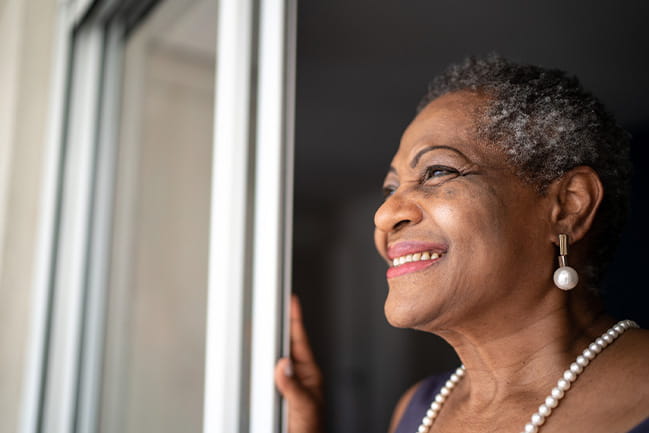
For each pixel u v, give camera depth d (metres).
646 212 0.58
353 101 0.85
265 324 0.97
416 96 0.75
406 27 0.78
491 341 0.64
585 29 0.64
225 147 1.10
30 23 2.22
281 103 1.00
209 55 1.39
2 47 2.39
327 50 0.92
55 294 1.98
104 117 1.96
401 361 0.78
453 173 0.64
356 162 0.83
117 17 1.96
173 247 1.47
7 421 2.07
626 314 0.59
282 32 1.02
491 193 0.61
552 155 0.61
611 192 0.60
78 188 1.99
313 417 0.87
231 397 1.01
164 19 1.66
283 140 0.99
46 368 1.94
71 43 2.10
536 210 0.61
